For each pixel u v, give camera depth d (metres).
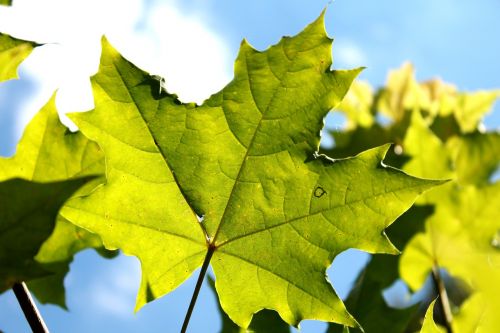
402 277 0.52
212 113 0.39
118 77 0.38
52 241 0.45
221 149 0.40
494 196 0.52
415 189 0.38
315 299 0.40
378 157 0.39
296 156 0.39
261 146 0.39
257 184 0.40
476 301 0.48
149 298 0.42
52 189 0.35
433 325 0.38
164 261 0.42
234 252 0.41
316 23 0.38
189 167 0.40
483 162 0.59
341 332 0.48
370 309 0.48
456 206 0.52
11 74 0.41
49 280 0.46
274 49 0.38
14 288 0.39
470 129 0.60
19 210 0.35
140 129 0.39
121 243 0.41
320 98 0.38
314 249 0.40
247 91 0.39
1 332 0.44
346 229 0.39
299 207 0.40
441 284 0.52
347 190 0.39
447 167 0.52
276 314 0.47
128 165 0.40
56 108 0.40
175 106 0.39
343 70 0.38
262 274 0.41
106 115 0.39
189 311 0.41
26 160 0.40
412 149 0.53
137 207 0.40
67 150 0.41
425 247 0.52
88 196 0.40
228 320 0.47
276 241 0.41
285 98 0.39
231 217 0.41
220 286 0.42
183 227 0.41
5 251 0.36
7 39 0.40
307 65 0.38
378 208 0.39
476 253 0.51
